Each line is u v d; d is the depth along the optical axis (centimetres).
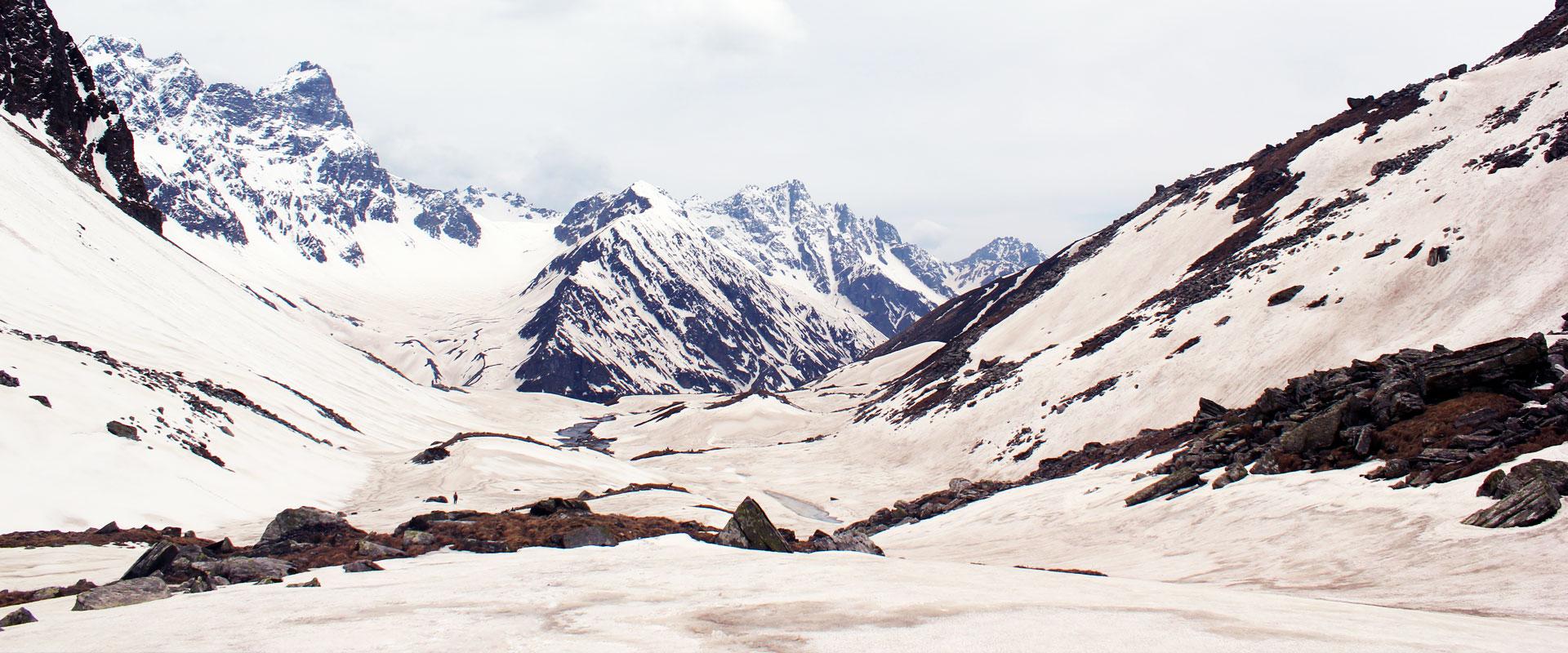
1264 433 5469
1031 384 12462
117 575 3731
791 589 2541
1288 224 12875
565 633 2036
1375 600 2717
